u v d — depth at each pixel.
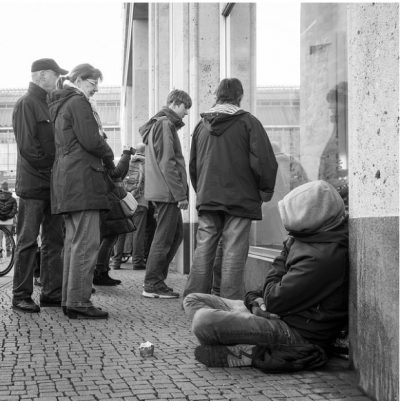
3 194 9.84
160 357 3.74
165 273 6.69
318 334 3.45
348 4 3.22
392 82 2.72
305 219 3.38
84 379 3.26
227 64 7.65
